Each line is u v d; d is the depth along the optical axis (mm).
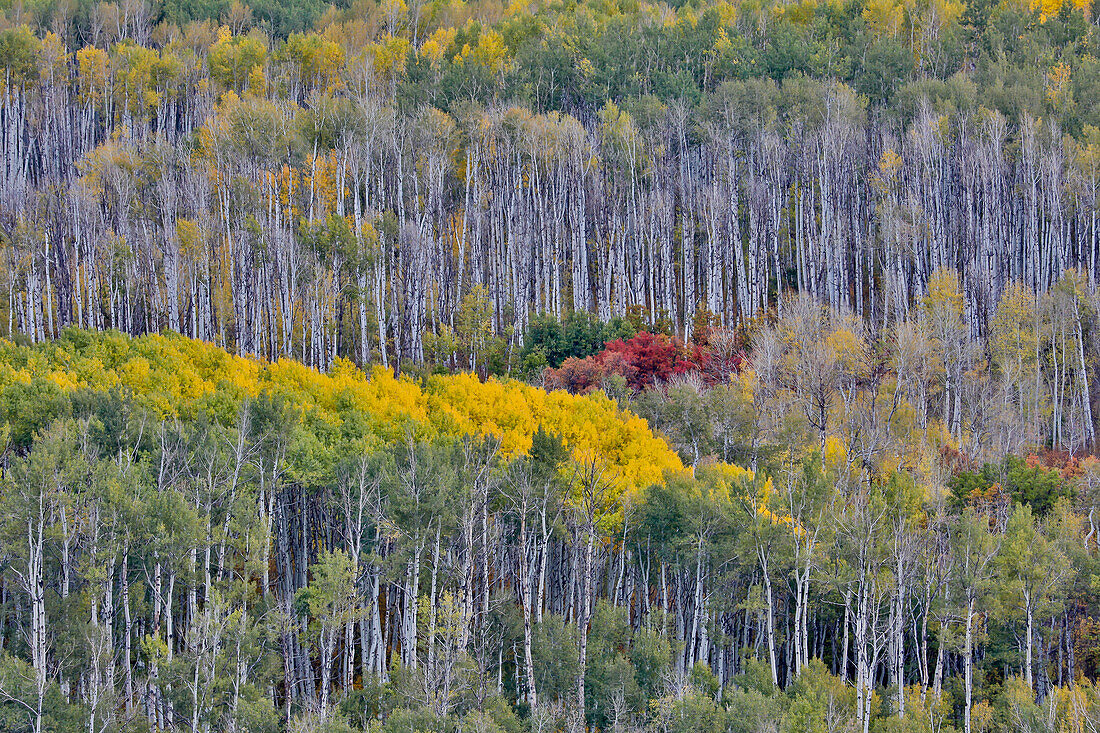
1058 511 72062
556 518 64000
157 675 56562
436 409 84312
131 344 92000
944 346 96625
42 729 51562
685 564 67625
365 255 115375
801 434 76750
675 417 82875
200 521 59594
